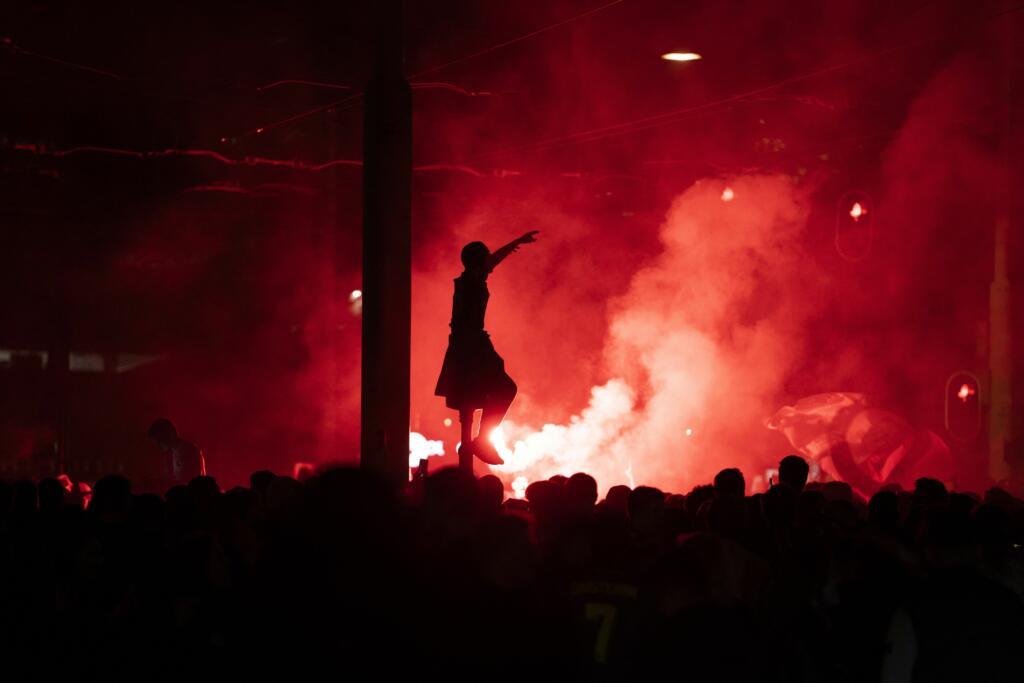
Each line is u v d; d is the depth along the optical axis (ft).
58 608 38.24
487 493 40.50
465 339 51.29
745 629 26.20
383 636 21.75
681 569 26.66
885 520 38.42
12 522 40.29
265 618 22.07
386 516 22.47
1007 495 50.03
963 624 26.05
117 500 40.70
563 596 25.93
